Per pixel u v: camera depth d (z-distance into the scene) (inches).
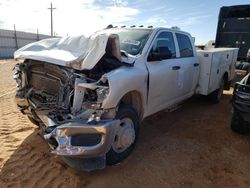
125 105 147.6
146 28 186.4
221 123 221.0
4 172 135.3
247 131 195.8
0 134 179.9
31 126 196.1
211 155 161.3
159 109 186.1
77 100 127.1
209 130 203.8
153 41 173.8
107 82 128.6
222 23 428.5
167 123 217.5
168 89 187.8
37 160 147.5
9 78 466.9
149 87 162.2
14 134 180.5
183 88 213.9
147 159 153.8
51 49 150.6
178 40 207.2
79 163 132.3
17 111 235.3
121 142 143.7
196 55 237.9
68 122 123.2
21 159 147.9
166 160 153.3
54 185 126.2
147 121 220.4
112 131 126.0
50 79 142.7
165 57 175.2
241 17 410.6
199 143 178.2
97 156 126.0
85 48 134.0
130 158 154.2
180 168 145.1
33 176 133.0
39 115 144.6
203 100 288.5
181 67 201.9
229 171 143.5
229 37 426.6
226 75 304.7
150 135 190.2
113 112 131.0
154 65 169.5
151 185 129.0
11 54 1489.9
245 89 173.5
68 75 129.7
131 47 169.5
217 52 254.1
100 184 128.1
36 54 143.1
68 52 137.5
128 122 148.3
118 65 143.4
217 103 287.7
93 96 128.3
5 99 287.6
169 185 129.5
